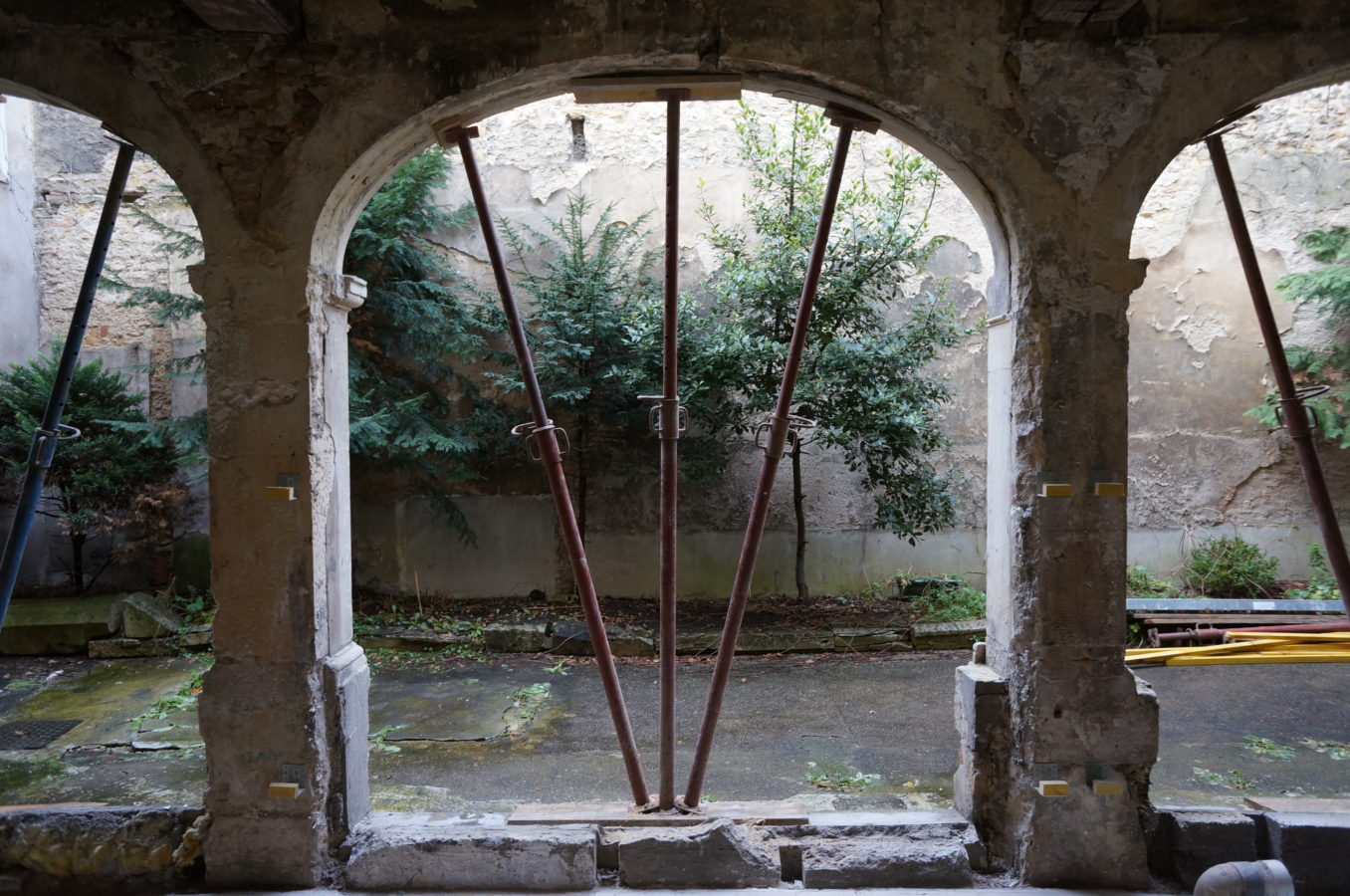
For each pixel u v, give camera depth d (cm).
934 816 285
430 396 629
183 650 554
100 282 556
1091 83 256
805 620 585
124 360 653
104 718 437
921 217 645
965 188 282
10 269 629
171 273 648
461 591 653
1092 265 260
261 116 256
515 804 334
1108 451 263
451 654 555
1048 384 262
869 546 650
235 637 265
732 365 546
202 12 237
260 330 260
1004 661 278
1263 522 648
